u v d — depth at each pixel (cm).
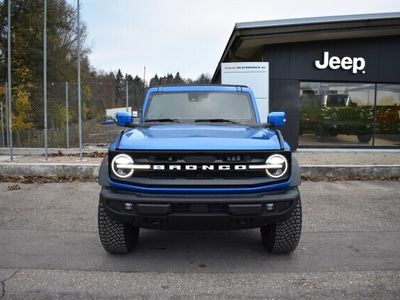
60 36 2588
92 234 559
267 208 399
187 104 561
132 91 1905
